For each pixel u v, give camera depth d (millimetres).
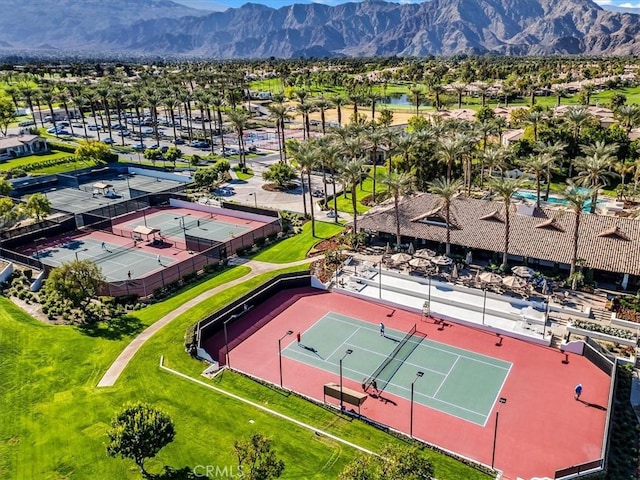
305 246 74938
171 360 48250
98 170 122750
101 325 54844
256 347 50812
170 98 150750
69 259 73188
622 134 95688
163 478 34469
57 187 113062
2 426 39969
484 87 178000
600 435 38062
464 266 65125
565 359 47469
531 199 86438
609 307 54000
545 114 126500
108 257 74125
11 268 67625
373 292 60906
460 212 70750
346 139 86875
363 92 191250
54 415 41000
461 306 57000
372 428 39062
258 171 118938
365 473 28344
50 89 197750
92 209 92500
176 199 98938
